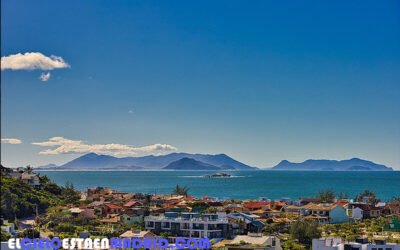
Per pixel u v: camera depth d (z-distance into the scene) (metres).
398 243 149.75
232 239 158.75
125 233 168.50
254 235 149.62
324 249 144.25
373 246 141.38
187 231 179.12
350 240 154.88
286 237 179.75
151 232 172.88
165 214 195.38
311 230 174.62
